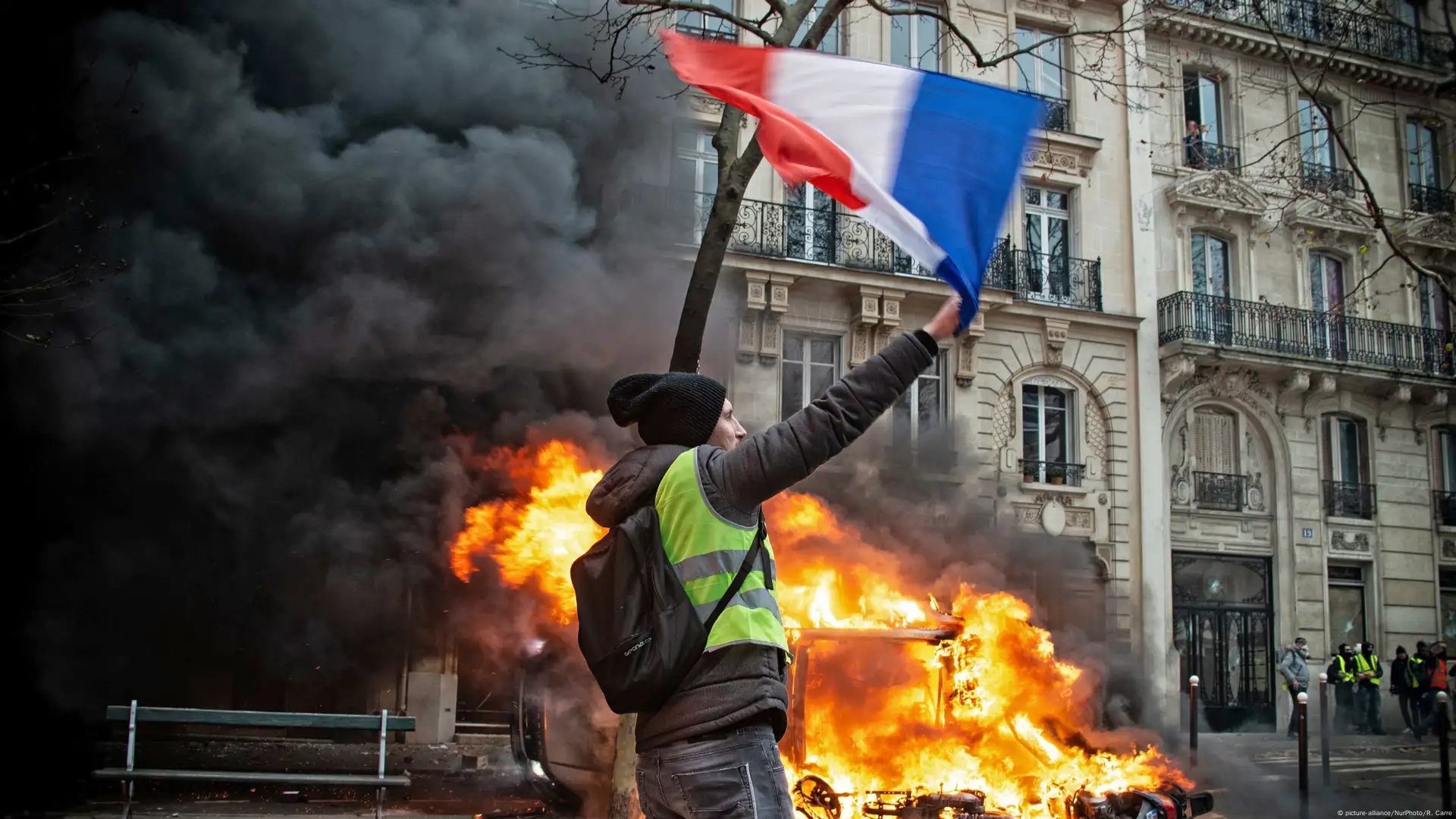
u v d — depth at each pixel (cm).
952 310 228
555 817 827
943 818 674
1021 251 2000
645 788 211
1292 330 2150
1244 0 2134
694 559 208
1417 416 2266
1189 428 2097
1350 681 1916
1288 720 1998
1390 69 2262
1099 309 2034
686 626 204
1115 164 2100
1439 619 2222
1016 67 2034
